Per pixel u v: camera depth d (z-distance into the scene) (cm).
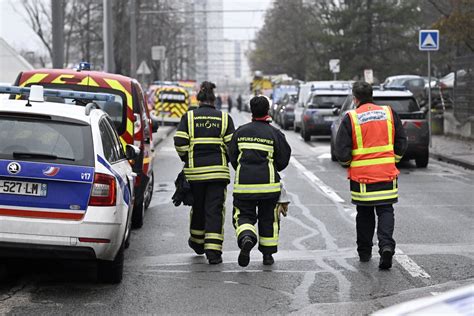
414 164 4322
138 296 1552
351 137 1797
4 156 1492
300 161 4488
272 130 1775
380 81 12681
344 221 2462
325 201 2900
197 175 1827
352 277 1720
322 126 5869
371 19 12612
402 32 12512
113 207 1517
